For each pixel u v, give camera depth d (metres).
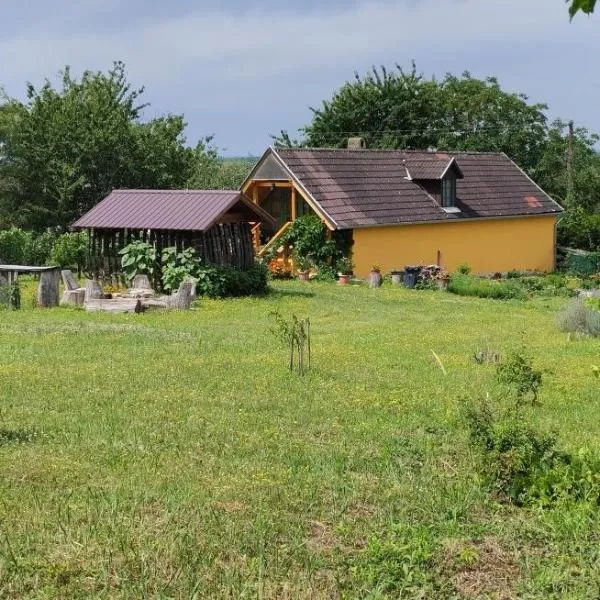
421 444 12.60
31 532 8.45
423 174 48.31
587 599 7.92
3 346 20.98
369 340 24.50
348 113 71.12
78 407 14.42
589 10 6.33
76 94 54.66
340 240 43.41
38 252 42.69
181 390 16.06
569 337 26.31
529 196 53.56
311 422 13.92
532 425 14.12
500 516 9.84
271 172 45.31
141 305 28.91
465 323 29.88
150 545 8.22
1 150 52.72
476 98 73.00
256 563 8.08
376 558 8.34
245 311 30.05
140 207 35.41
